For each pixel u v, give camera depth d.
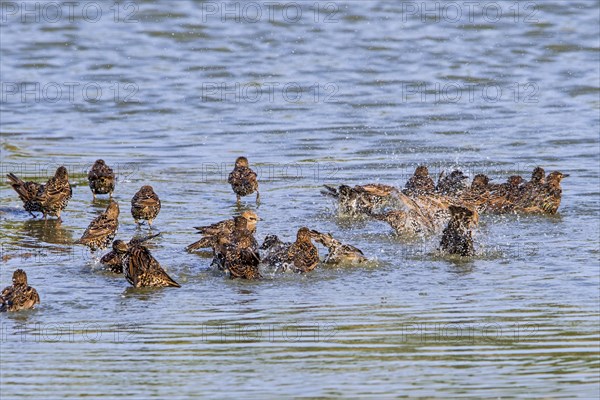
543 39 38.44
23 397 11.29
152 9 41.09
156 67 36.12
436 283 15.62
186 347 12.87
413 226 18.75
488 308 14.34
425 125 29.52
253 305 14.55
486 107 31.53
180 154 26.41
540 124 29.33
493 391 11.40
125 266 15.48
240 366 12.23
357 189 20.16
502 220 19.81
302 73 35.50
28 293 14.38
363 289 15.33
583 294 14.93
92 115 30.97
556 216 20.06
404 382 11.68
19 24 39.91
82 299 14.84
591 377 11.77
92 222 17.48
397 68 36.00
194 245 17.45
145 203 19.03
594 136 27.73
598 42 38.12
